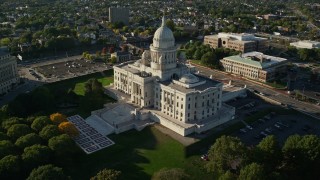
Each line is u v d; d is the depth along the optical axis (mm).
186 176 180625
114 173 175875
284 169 197875
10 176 182250
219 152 192875
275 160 196000
